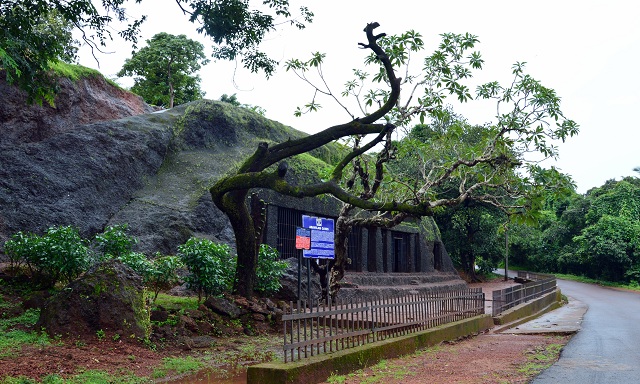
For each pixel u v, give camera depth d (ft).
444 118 45.42
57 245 35.65
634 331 43.50
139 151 59.41
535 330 45.16
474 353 30.83
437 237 103.35
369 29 33.99
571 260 160.15
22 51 34.83
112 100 66.95
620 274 145.59
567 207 187.11
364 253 75.51
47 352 25.46
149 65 125.90
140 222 53.21
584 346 34.09
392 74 35.81
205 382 23.58
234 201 38.96
